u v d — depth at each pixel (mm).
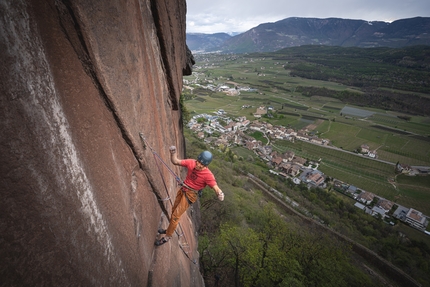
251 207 35938
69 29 2238
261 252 19172
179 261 6387
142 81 4078
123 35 3303
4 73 1528
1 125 1497
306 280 18688
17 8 1657
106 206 2814
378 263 36031
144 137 3963
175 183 6969
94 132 2682
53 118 2020
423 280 34906
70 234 2133
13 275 1543
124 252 3232
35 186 1771
